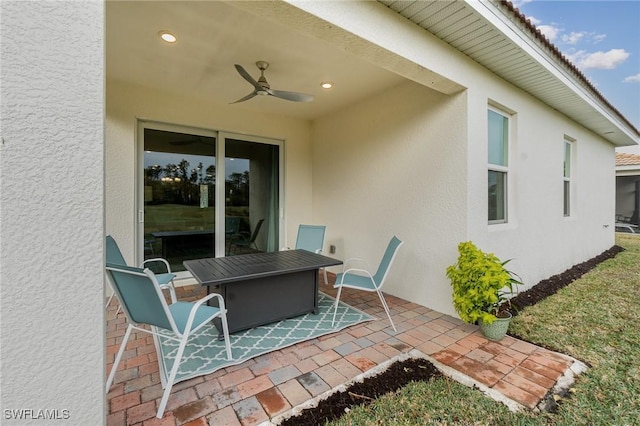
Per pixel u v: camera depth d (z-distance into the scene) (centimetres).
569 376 204
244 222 485
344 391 186
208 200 450
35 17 103
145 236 400
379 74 344
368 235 427
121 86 367
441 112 324
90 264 112
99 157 114
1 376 99
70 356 109
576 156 547
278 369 211
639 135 711
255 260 317
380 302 358
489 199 357
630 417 165
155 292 165
